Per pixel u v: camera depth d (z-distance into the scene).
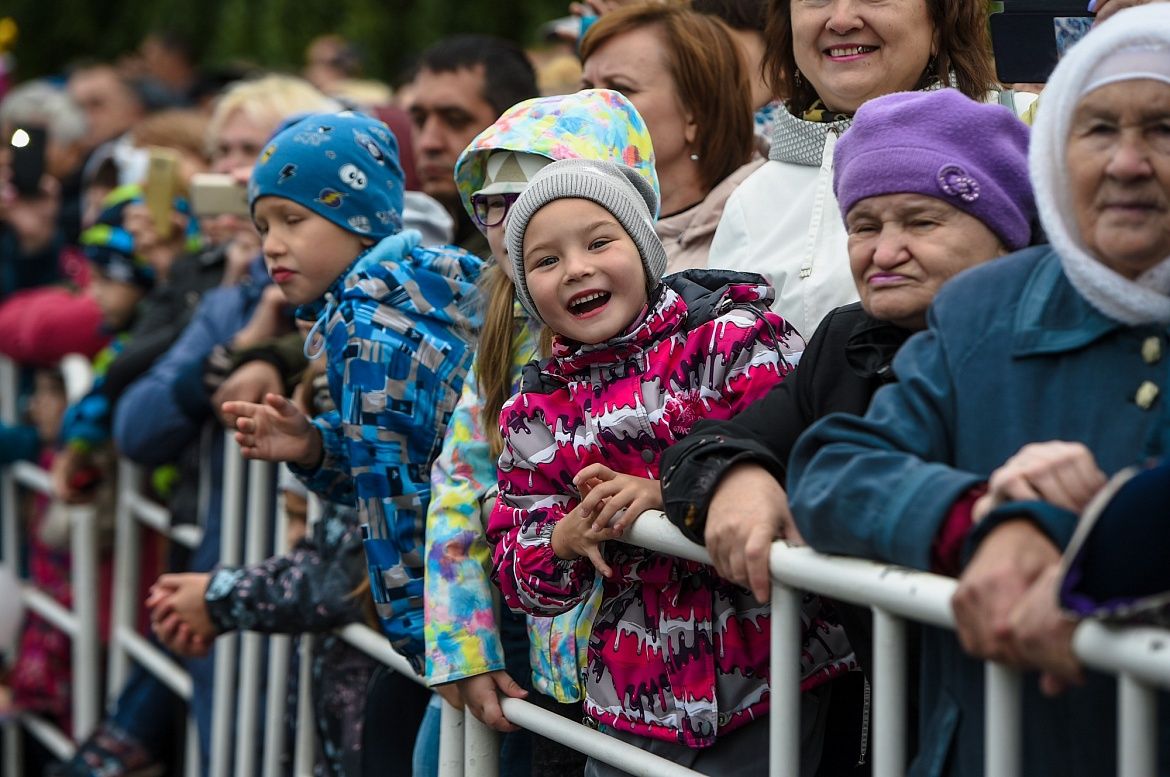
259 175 3.91
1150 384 2.17
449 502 3.47
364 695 4.21
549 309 3.00
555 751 3.47
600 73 3.96
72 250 8.54
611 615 3.03
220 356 5.13
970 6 3.41
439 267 3.79
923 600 2.16
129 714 6.15
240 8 14.86
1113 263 2.19
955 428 2.37
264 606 4.23
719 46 3.96
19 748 7.55
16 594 7.26
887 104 2.68
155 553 6.50
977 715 2.28
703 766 2.89
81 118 9.36
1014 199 2.62
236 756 5.03
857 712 3.04
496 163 3.38
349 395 3.63
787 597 2.48
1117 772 2.13
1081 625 1.91
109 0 17.19
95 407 6.45
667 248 3.91
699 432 2.69
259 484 4.92
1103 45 2.16
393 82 14.65
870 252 2.65
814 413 2.72
